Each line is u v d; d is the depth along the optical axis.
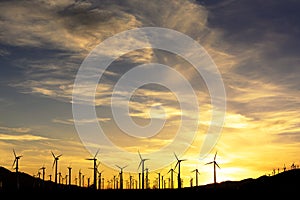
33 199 162.75
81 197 170.38
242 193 177.38
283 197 165.25
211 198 168.88
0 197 165.88
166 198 170.75
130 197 173.25
